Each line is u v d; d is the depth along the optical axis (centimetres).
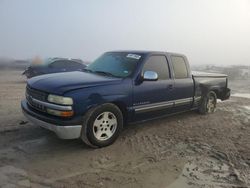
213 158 449
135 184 352
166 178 372
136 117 521
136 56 547
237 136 576
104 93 454
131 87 497
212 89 755
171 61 600
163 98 569
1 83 1442
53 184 340
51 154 431
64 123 412
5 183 334
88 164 403
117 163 412
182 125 643
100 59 600
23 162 397
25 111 472
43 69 1473
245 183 367
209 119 715
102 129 465
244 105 987
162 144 505
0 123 579
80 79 469
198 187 352
